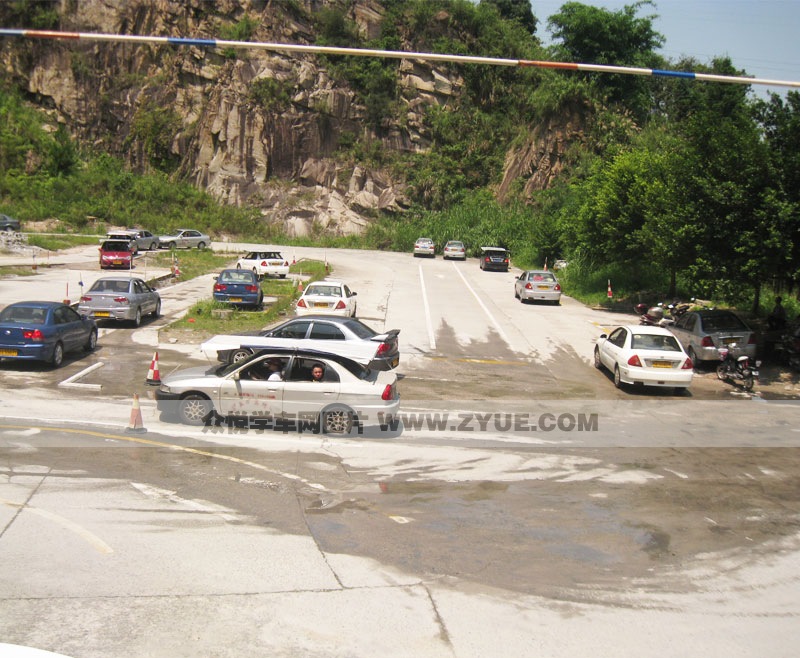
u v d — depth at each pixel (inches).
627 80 2751.0
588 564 306.2
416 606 264.1
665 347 706.2
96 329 765.3
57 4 3179.1
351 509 358.9
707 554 320.8
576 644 242.4
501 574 293.4
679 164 908.0
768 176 792.3
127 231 2004.2
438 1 3272.6
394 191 2910.9
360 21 3255.4
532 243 2059.5
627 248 1284.4
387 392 492.4
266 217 2851.9
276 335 655.8
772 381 776.9
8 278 1285.7
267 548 308.7
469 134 3093.0
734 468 455.5
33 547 297.0
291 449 454.9
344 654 230.5
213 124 2982.3
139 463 412.2
